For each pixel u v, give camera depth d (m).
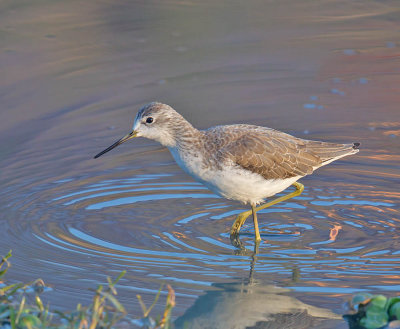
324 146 11.89
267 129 11.68
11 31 19.34
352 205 12.37
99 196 12.70
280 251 10.77
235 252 10.75
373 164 13.89
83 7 21.41
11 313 7.90
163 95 16.55
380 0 22.55
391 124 15.45
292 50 19.11
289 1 22.50
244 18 21.03
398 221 11.67
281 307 8.95
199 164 11.05
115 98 16.39
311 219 11.98
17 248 10.62
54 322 8.38
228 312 8.76
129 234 11.29
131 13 21.09
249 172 10.98
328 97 16.78
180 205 12.55
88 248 10.70
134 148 14.98
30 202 12.31
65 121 15.43
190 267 10.12
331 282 9.58
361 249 10.73
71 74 17.44
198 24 20.42
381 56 18.78
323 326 8.46
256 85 17.28
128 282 9.57
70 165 13.83
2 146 14.40
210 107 16.05
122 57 18.45
